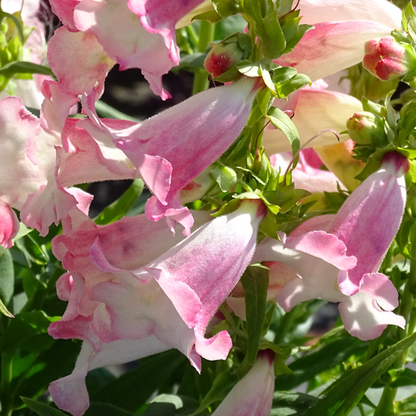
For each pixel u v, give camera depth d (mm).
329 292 261
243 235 246
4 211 252
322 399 270
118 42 227
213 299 240
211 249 242
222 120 241
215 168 247
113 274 243
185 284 231
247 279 261
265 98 246
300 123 286
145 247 246
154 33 227
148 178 228
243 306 273
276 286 272
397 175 266
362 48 276
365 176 272
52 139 248
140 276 235
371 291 252
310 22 279
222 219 247
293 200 254
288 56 275
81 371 248
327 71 278
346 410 268
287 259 257
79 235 246
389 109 276
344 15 278
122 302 236
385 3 282
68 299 253
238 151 251
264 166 253
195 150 238
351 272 253
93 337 246
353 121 274
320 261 257
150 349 250
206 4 253
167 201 233
